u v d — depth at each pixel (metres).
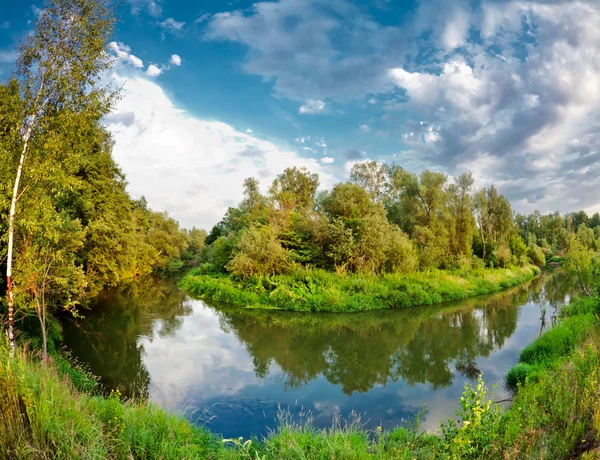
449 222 43.34
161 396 11.27
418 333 19.33
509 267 47.44
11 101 9.05
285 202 37.25
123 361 14.46
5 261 11.84
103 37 9.63
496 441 6.07
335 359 15.18
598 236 78.44
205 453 6.51
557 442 5.95
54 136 9.41
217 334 19.03
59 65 9.38
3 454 4.64
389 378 12.98
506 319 22.31
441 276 33.09
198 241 85.12
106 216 27.28
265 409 10.50
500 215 55.12
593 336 10.91
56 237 10.70
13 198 9.12
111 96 9.96
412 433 8.14
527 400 8.27
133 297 30.27
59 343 15.88
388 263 31.69
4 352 6.67
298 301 25.16
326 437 7.14
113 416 6.52
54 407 5.75
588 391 6.75
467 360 14.78
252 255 29.64
